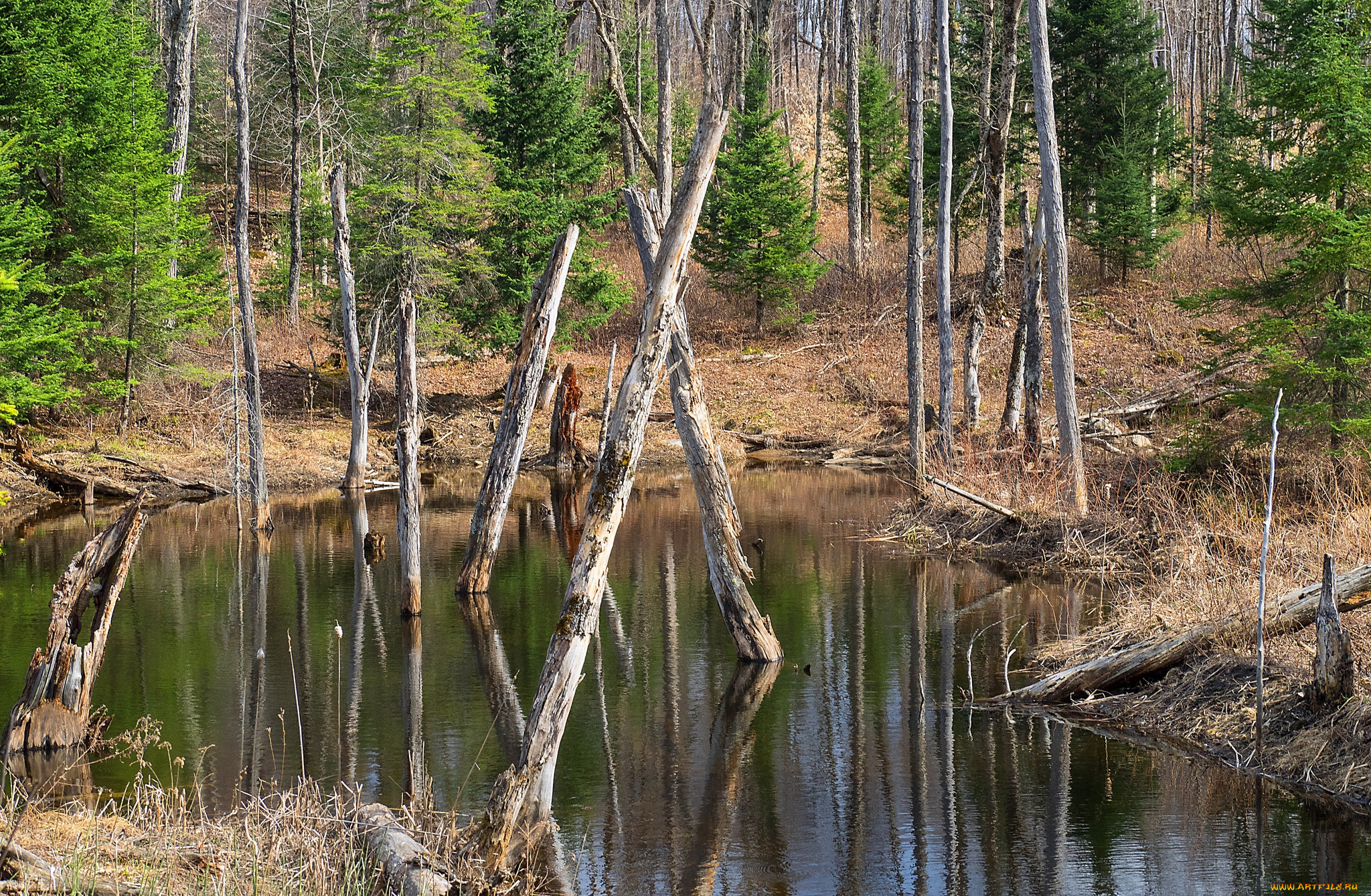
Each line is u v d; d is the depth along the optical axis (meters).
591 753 8.50
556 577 15.54
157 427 26.92
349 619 13.05
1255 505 14.10
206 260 28.20
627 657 11.37
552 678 6.55
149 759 8.26
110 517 21.03
